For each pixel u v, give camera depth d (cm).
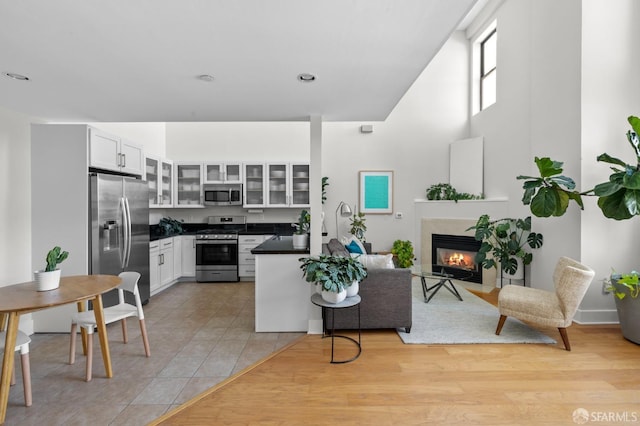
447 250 548
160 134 576
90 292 210
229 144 603
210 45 189
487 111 526
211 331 312
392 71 225
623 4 315
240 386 212
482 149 536
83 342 262
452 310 363
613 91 316
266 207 578
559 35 346
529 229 395
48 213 309
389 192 600
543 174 289
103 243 320
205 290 475
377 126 601
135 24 166
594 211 317
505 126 477
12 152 295
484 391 204
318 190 310
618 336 289
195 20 163
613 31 315
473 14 556
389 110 306
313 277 246
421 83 600
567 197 286
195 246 529
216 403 194
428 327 310
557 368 232
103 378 225
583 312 319
